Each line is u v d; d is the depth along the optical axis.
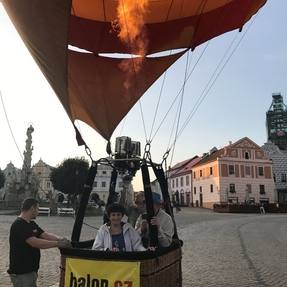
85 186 5.38
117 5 6.34
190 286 8.38
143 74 7.05
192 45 7.29
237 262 11.47
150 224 5.06
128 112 6.77
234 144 69.00
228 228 25.30
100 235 5.01
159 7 6.50
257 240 17.83
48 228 21.84
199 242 16.83
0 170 73.50
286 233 21.89
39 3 4.33
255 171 69.25
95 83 6.62
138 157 5.67
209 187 70.50
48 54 4.75
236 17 6.90
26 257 4.61
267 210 58.44
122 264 4.43
